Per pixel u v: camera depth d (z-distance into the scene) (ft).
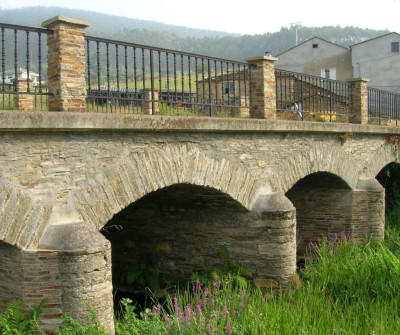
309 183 38.19
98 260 16.62
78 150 17.40
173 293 29.09
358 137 37.91
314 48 101.81
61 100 17.29
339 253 32.37
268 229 26.50
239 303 22.72
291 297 25.46
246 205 26.35
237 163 25.26
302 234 39.19
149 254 31.19
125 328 18.72
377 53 94.63
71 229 16.51
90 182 17.83
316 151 32.01
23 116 15.05
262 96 27.43
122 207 18.93
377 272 28.19
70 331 15.65
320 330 21.24
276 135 28.12
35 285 16.14
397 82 93.04
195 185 22.77
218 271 27.04
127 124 18.33
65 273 16.14
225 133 24.29
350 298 27.02
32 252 16.02
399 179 48.44
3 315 15.87
